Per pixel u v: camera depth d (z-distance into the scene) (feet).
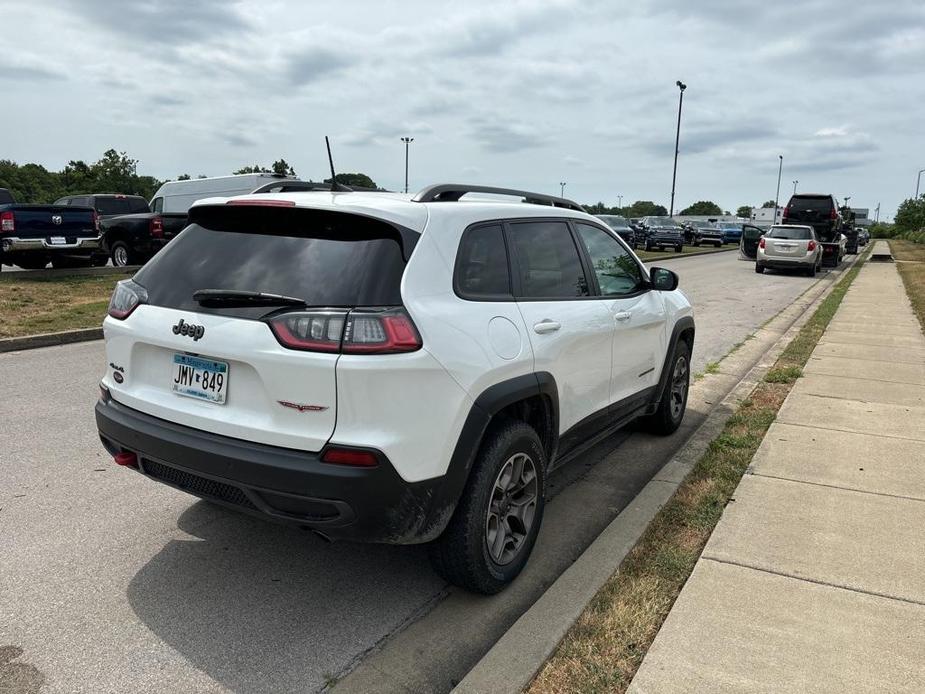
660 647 9.21
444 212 10.43
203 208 10.80
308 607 10.48
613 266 15.28
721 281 68.80
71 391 21.76
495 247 11.30
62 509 13.39
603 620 9.87
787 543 12.07
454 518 10.09
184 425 9.99
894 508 13.50
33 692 8.46
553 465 12.63
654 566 11.36
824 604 10.21
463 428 9.71
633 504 13.61
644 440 18.56
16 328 30.45
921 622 9.79
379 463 8.89
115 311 11.10
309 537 12.64
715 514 13.23
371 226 9.70
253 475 9.15
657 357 16.87
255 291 9.53
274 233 10.21
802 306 48.32
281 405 9.12
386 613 10.40
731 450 16.76
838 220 89.66
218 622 10.03
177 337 9.95
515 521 11.25
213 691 8.62
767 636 9.45
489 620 10.33
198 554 11.89
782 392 22.29
